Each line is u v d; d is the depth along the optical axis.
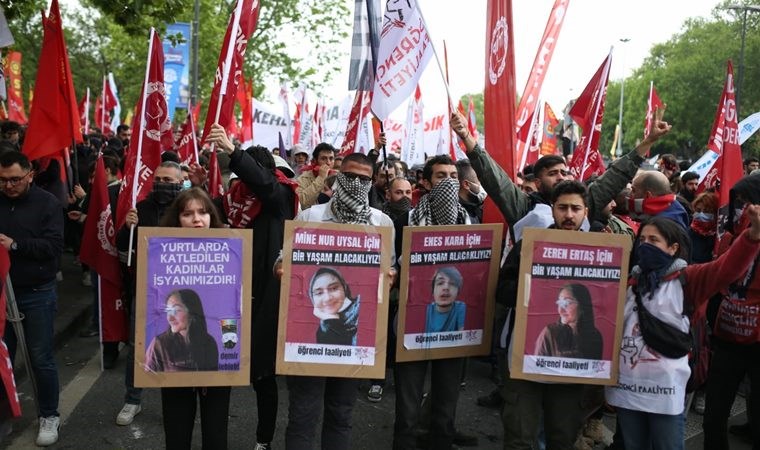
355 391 3.91
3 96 7.60
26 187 4.60
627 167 4.31
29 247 4.50
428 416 4.68
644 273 3.59
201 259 3.53
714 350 4.33
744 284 4.05
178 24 20.05
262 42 27.66
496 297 3.89
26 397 5.52
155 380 3.49
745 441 5.25
